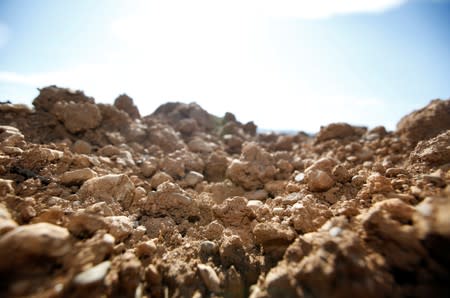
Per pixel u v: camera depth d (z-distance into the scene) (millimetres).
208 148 574
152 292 169
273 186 374
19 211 200
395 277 147
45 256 144
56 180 282
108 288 153
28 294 135
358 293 135
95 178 280
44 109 448
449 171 230
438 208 150
